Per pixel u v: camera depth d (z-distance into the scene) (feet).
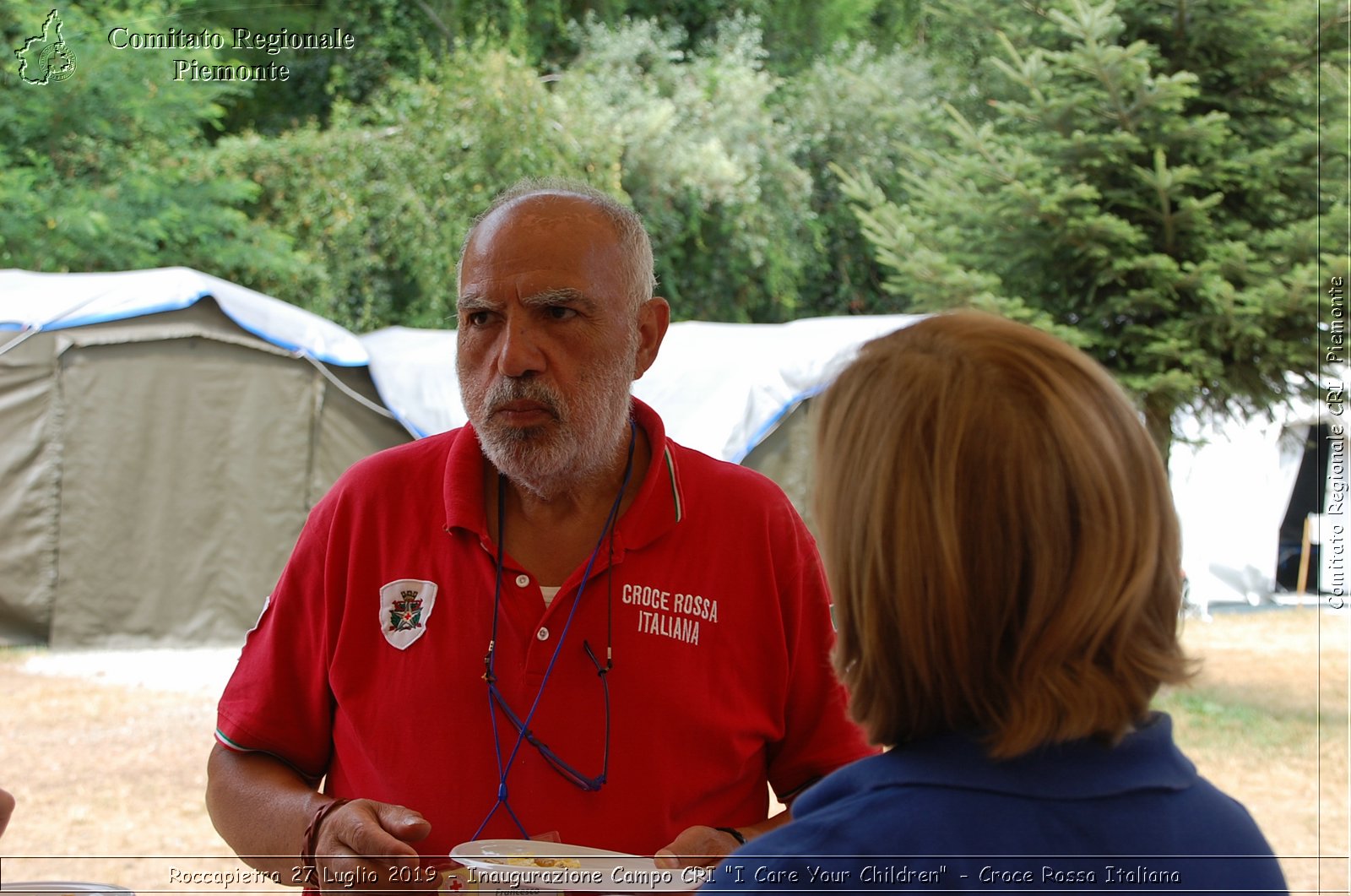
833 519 3.22
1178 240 34.53
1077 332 34.01
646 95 54.90
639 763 5.34
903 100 54.29
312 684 5.69
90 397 27.17
